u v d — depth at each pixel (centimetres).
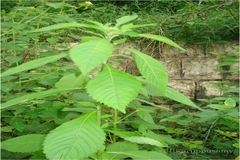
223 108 314
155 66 158
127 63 527
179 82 501
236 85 479
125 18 203
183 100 183
